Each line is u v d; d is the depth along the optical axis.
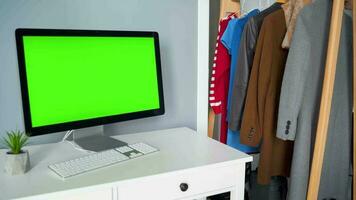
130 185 0.91
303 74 1.31
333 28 1.25
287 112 1.31
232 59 1.51
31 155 1.10
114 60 1.17
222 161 1.06
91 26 1.30
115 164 1.01
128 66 1.21
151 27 1.42
